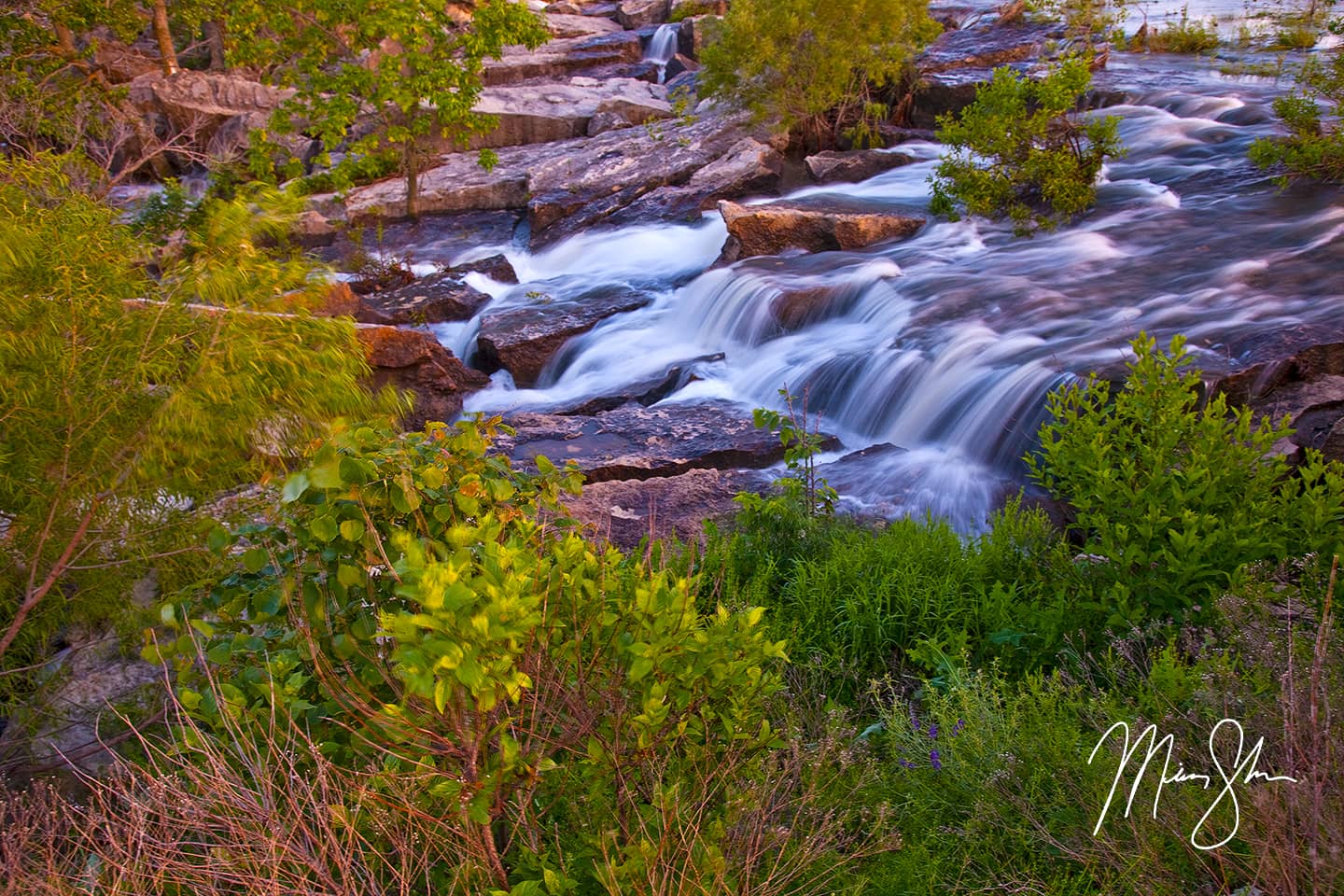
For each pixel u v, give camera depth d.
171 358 4.46
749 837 3.26
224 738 3.72
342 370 4.84
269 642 3.81
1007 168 14.08
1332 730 3.40
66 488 4.50
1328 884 2.99
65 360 4.26
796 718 4.42
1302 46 22.58
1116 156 13.73
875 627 5.25
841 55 17.64
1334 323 8.84
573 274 15.44
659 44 30.25
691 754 3.54
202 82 22.86
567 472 4.43
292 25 17.56
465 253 17.50
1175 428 5.27
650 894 3.08
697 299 12.80
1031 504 7.50
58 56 18.98
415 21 17.00
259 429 4.75
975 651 5.18
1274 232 11.72
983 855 3.61
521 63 27.55
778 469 8.41
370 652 3.70
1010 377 8.81
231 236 4.59
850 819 3.80
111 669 4.98
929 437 9.12
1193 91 18.28
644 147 19.47
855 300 11.76
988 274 11.69
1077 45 20.69
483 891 3.19
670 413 9.55
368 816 3.38
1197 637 4.70
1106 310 10.16
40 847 3.57
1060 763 3.80
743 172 17.03
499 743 3.25
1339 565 4.64
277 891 2.98
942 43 21.67
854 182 16.89
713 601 5.55
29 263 4.30
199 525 4.78
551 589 3.40
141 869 3.21
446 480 3.87
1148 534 5.01
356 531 3.52
